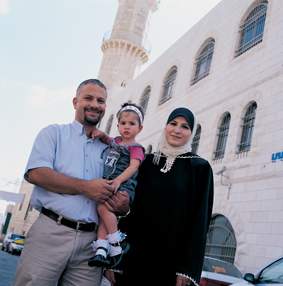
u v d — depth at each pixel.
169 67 24.64
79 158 3.43
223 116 17.05
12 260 20.84
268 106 13.96
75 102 3.71
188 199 3.60
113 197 3.41
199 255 3.33
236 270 9.62
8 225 54.88
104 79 40.88
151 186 3.69
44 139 3.37
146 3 43.59
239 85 16.31
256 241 12.45
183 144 3.84
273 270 6.37
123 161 3.77
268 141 13.34
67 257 3.17
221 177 15.21
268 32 15.52
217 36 19.78
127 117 4.20
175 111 3.89
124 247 3.52
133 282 3.47
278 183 12.31
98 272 3.36
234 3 19.05
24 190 47.53
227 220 14.56
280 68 13.99
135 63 41.75
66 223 3.21
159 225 3.52
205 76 19.84
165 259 3.46
